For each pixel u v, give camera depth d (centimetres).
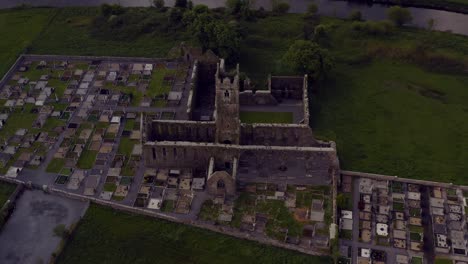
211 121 16138
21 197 14900
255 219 14025
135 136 16662
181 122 15725
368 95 18512
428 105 18100
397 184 15075
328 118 17538
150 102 17950
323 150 14750
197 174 15412
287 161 15088
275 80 18000
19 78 19150
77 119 17350
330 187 14800
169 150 15088
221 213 14200
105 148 16250
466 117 17600
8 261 13362
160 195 14738
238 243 13600
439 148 16438
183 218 14100
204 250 13488
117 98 18100
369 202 14538
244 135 15900
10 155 16062
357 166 15800
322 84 18925
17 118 17450
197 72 18725
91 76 19138
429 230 14025
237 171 15138
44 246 13700
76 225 14062
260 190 14750
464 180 15300
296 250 13388
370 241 13662
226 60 19275
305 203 14412
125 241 13712
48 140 16588
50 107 17800
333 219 13850
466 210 14388
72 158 15925
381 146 16488
